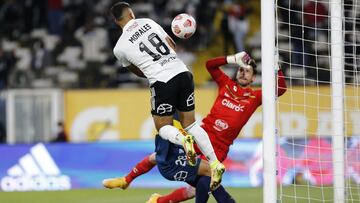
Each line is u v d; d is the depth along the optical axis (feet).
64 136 194.59
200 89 195.52
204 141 89.66
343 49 103.60
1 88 217.36
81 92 201.77
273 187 86.69
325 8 221.05
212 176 88.17
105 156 162.09
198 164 90.84
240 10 229.04
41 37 238.27
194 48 228.84
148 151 162.20
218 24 233.76
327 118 178.19
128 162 161.99
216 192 91.76
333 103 103.35
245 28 226.79
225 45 222.28
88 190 151.02
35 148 161.89
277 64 88.53
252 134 186.80
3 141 203.72
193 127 90.12
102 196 137.39
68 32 238.89
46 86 218.18
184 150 87.66
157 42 89.56
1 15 241.55
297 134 175.42
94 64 227.81
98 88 206.49
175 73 88.63
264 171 87.20
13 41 237.86
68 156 161.89
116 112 199.93
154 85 88.69
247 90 99.30
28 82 221.05
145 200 129.49
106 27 237.25
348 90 135.33
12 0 242.17
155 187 156.46
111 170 161.38
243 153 159.94
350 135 131.75
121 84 218.59
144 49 89.40
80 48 233.96
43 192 148.66
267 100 87.30
